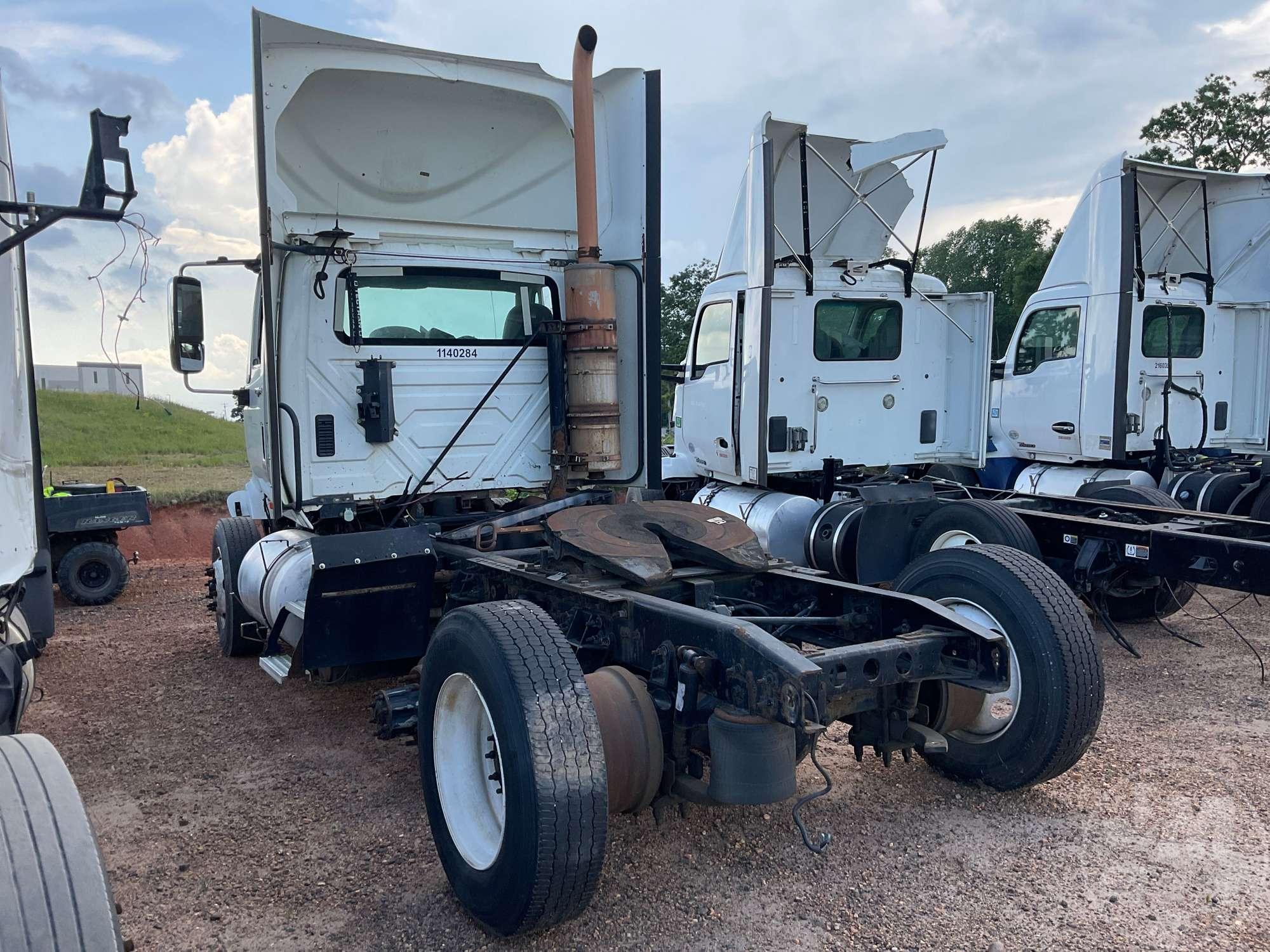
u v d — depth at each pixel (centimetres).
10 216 264
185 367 489
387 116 497
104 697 574
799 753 323
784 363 742
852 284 763
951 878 327
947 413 816
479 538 470
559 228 559
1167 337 883
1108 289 844
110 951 183
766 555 421
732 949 289
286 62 452
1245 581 482
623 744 311
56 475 1513
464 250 525
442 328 522
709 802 305
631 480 555
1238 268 952
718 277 827
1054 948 283
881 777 418
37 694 390
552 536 415
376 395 488
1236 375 962
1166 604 677
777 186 780
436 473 517
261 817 398
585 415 522
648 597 352
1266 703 509
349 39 453
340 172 501
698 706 313
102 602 859
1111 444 846
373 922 312
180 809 408
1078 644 365
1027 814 375
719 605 390
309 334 484
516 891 275
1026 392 944
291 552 521
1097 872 328
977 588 394
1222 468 849
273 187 466
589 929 302
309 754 473
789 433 748
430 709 333
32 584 328
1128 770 417
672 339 1825
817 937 294
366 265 495
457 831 316
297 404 482
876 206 831
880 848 351
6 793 196
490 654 295
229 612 624
